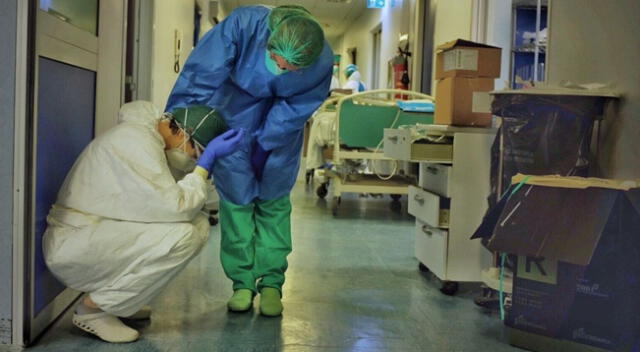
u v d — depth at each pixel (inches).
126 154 66.0
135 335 70.9
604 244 65.4
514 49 168.2
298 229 158.4
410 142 97.9
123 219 66.1
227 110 80.9
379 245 139.1
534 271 69.9
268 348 70.4
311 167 225.6
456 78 100.9
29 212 65.1
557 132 81.5
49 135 70.7
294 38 71.1
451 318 84.8
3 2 61.9
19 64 62.5
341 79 462.0
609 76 86.0
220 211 86.1
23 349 66.3
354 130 182.4
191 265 110.3
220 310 84.4
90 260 64.6
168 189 65.6
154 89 138.9
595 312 66.8
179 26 175.3
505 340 76.2
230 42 75.2
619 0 84.2
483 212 96.8
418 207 109.0
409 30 259.6
